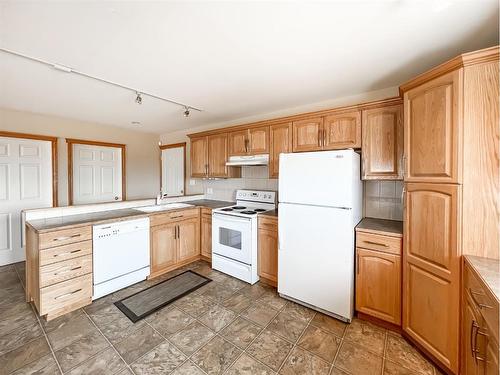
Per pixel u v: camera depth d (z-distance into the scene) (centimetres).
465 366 135
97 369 155
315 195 218
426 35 152
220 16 134
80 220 237
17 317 208
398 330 193
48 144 363
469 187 137
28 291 229
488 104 131
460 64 137
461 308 140
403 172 192
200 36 153
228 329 197
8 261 332
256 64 192
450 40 158
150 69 201
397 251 189
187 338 185
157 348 174
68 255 215
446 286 148
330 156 209
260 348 176
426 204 162
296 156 230
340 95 267
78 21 137
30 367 155
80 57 180
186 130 462
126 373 152
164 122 402
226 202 391
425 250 163
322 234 215
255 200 343
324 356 168
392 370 156
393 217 246
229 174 346
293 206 232
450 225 145
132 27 143
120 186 453
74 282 219
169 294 252
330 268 211
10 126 326
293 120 275
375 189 255
